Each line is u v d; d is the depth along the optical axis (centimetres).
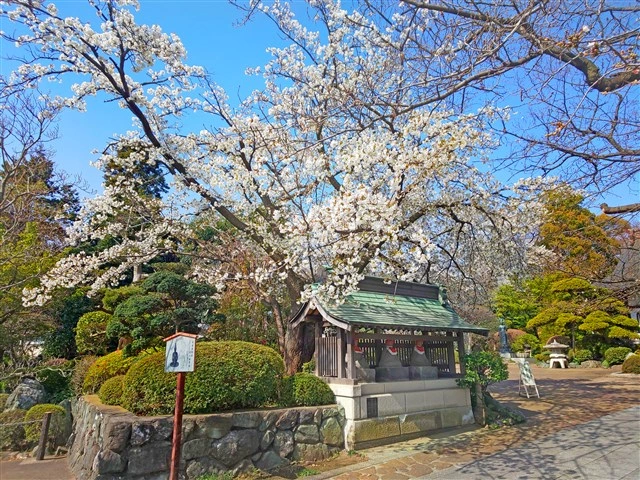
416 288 884
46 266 1083
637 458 561
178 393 415
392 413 696
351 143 725
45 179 1442
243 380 571
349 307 719
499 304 2495
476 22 363
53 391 1007
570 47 306
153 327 870
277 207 862
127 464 459
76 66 660
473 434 737
